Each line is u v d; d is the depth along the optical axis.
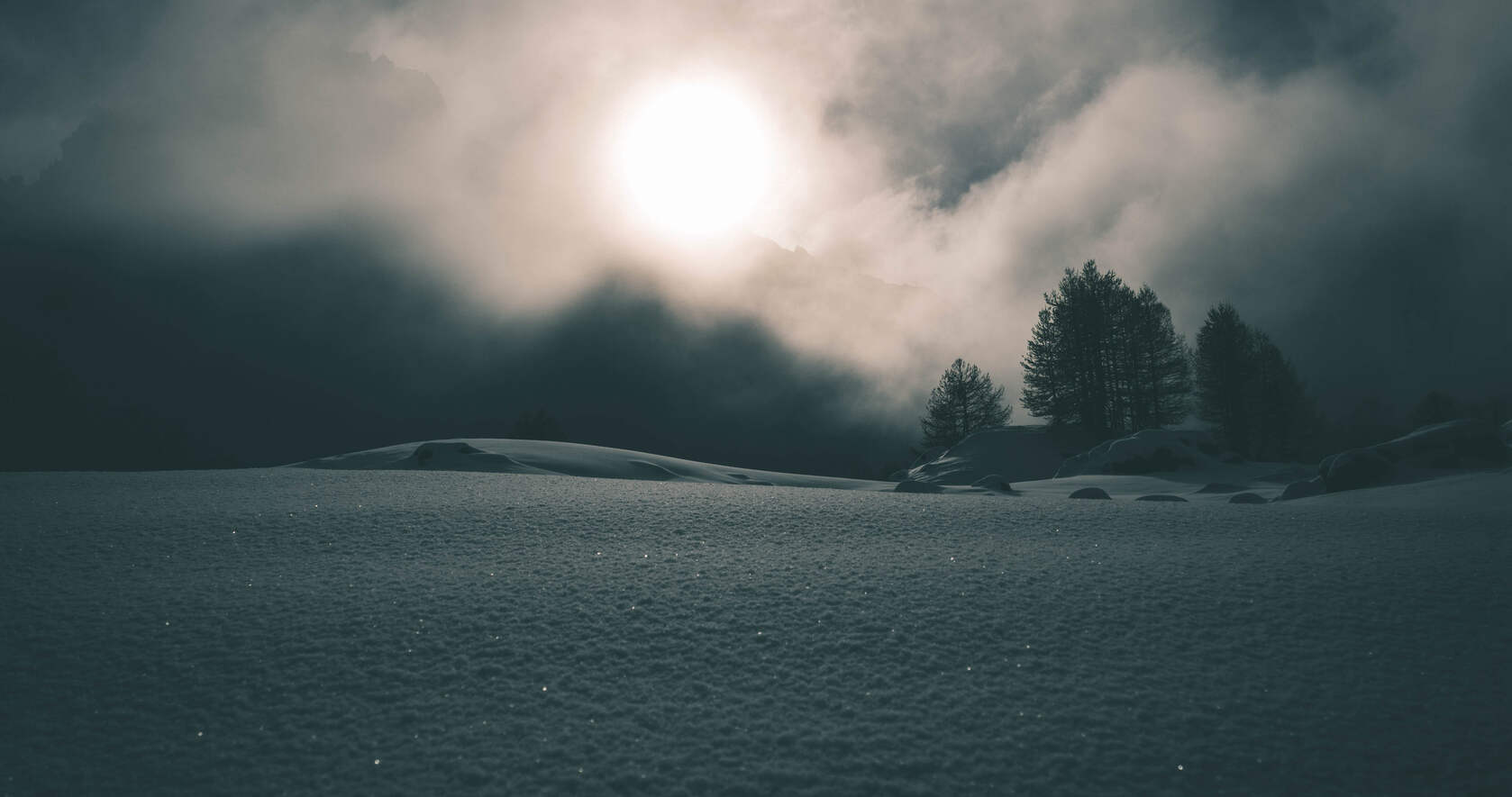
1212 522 9.64
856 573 7.00
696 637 5.45
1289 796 3.70
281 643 5.28
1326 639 5.38
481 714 4.38
